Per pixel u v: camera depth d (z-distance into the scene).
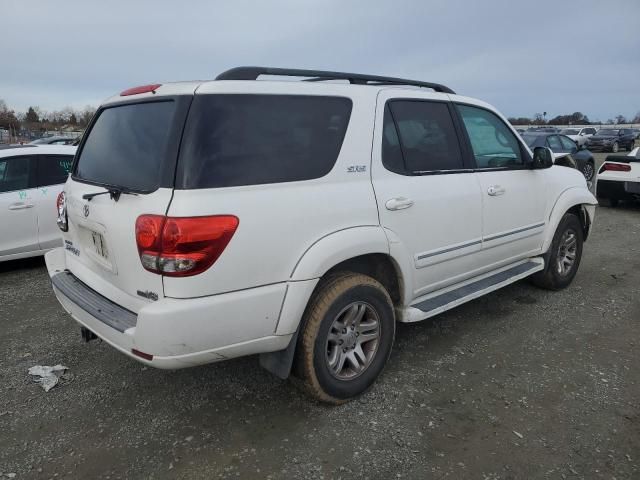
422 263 3.46
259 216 2.56
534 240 4.55
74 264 3.32
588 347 3.87
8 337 4.17
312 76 3.08
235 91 2.63
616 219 9.37
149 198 2.46
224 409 3.10
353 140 3.05
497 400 3.15
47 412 3.08
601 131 32.88
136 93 2.96
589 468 2.54
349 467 2.57
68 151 6.46
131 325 2.54
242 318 2.56
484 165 4.04
